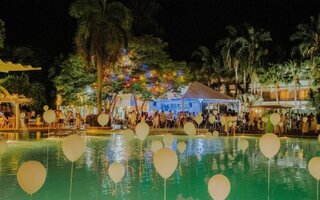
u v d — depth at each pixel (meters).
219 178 4.41
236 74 42.66
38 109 33.62
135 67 30.84
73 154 5.03
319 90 31.88
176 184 8.25
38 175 4.21
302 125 25.64
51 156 12.54
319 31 37.91
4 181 8.24
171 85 31.00
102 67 27.64
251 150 15.23
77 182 8.25
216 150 15.18
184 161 11.92
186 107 34.09
